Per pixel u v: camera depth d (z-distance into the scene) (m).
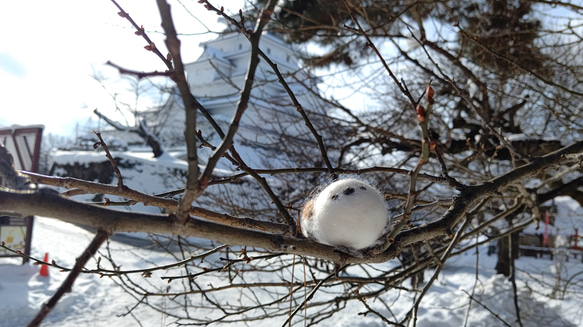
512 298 6.42
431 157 5.68
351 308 6.98
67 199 0.99
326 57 5.82
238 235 1.16
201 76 27.11
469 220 2.77
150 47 1.67
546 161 2.62
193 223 1.08
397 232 1.30
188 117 0.91
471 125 6.28
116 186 1.76
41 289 7.24
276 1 1.10
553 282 8.77
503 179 2.33
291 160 7.25
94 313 6.54
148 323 6.16
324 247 1.28
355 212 1.28
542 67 5.88
